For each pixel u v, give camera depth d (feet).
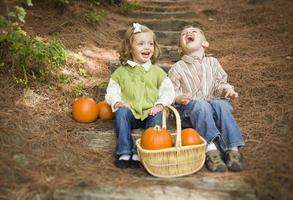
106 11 21.24
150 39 10.41
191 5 23.88
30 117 10.19
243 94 12.24
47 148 9.25
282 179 8.29
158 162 8.33
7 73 11.52
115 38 17.70
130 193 7.89
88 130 10.42
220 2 24.56
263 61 14.34
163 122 9.55
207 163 8.93
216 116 9.48
